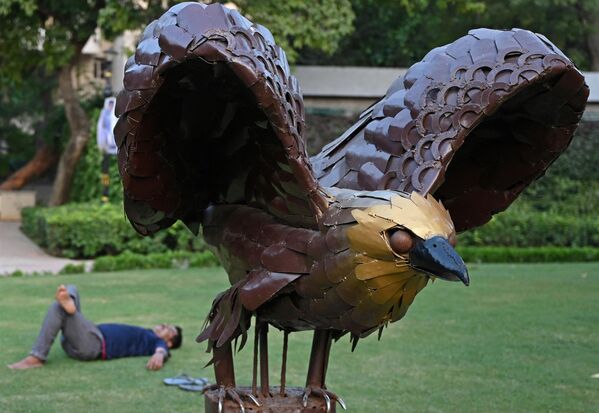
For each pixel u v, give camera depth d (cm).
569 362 824
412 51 2023
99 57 2680
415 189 345
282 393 404
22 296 1161
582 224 1667
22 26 1727
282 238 358
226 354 396
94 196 1788
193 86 358
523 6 1689
